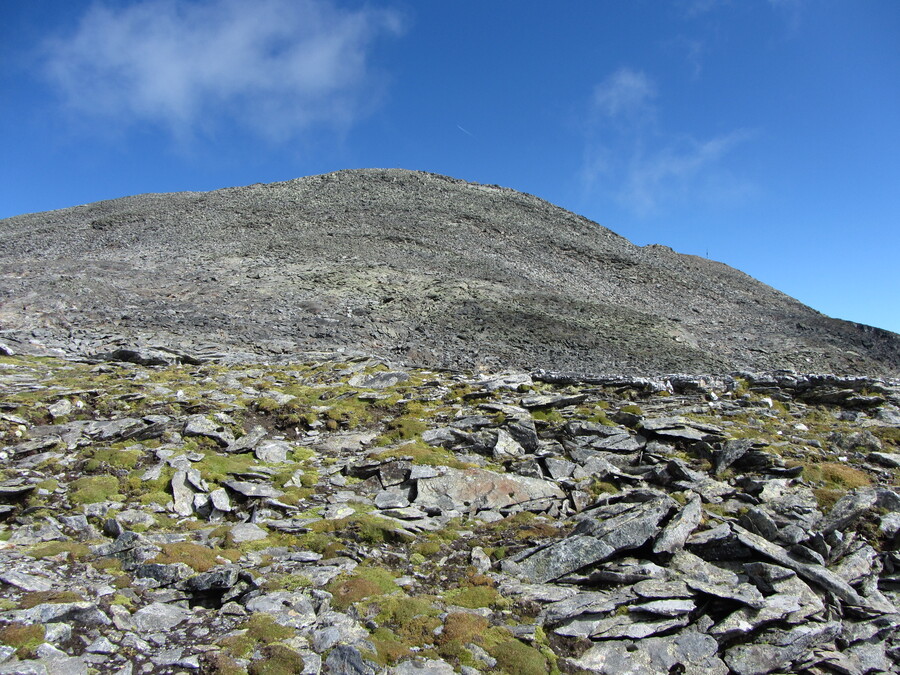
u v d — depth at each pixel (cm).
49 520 1320
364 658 954
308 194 10731
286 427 2067
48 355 2697
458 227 9369
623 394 2461
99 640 933
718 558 1367
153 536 1295
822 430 2106
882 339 7100
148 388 2219
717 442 1900
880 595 1321
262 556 1268
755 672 1098
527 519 1542
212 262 5997
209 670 902
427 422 2147
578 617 1152
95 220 8081
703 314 7675
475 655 1005
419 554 1342
